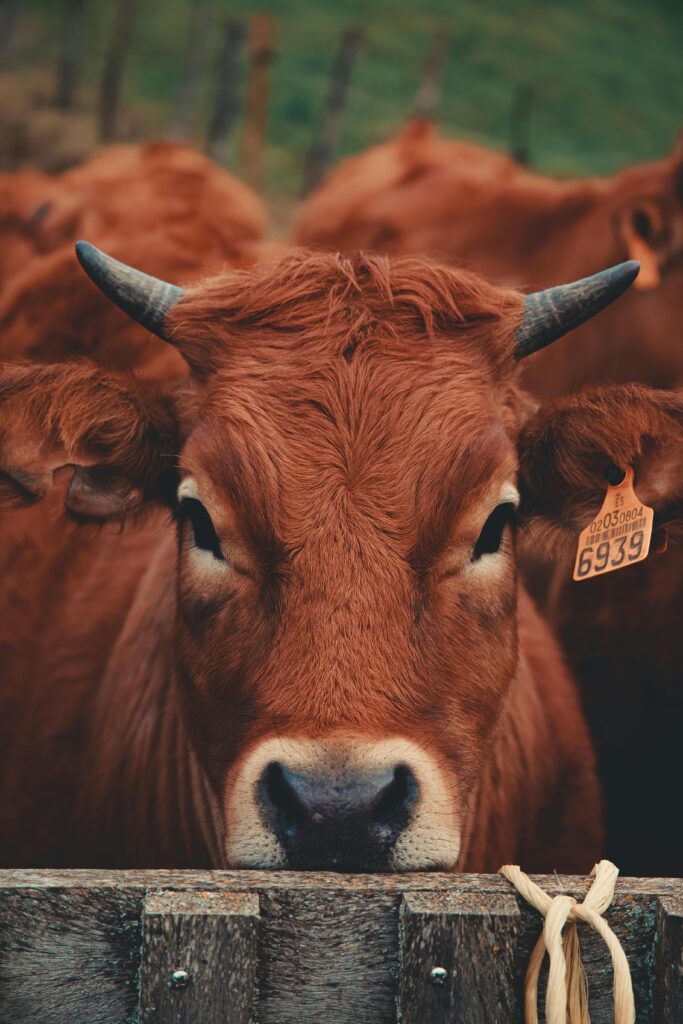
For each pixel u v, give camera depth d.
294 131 30.23
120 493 3.19
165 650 3.49
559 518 3.30
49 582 4.32
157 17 34.75
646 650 4.55
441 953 2.04
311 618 2.60
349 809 2.40
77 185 6.24
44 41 29.06
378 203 7.98
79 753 3.87
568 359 6.26
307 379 2.81
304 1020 2.11
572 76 41.47
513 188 7.41
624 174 6.88
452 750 2.69
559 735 3.97
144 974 2.01
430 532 2.67
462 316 2.96
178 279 4.81
